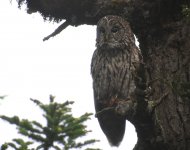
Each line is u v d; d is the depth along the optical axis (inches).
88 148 226.7
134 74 356.5
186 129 411.2
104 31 556.1
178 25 453.4
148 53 467.5
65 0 510.3
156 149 396.5
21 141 225.8
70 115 228.5
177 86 356.8
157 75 444.8
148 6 470.6
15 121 223.6
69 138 227.6
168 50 448.8
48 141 225.9
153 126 381.4
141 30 480.4
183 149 404.2
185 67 432.8
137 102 358.0
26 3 542.6
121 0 493.7
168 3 458.6
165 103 425.4
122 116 395.9
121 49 551.2
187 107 418.9
